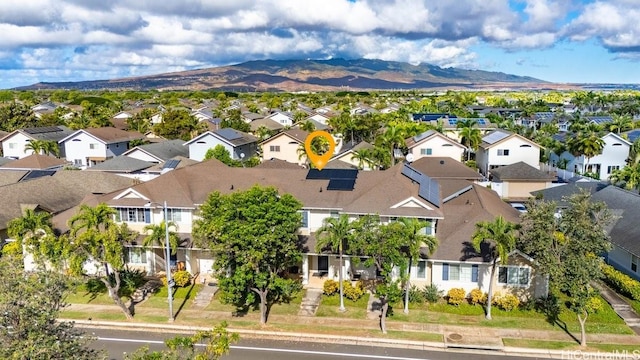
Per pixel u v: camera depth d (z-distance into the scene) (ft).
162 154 257.75
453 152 269.64
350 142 325.42
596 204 105.19
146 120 390.83
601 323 112.47
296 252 115.85
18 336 61.62
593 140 246.47
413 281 129.08
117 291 120.37
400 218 117.50
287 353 103.24
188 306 124.98
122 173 228.84
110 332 113.39
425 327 112.88
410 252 115.03
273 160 215.72
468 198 147.54
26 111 365.81
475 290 122.52
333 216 135.44
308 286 133.28
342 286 123.95
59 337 65.67
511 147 259.39
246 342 108.06
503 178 217.77
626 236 135.54
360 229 112.47
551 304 117.80
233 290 110.01
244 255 108.17
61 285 67.87
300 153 272.92
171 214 139.23
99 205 118.73
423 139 268.62
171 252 137.08
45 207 162.50
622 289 125.80
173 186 142.82
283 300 126.52
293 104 595.47
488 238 112.27
